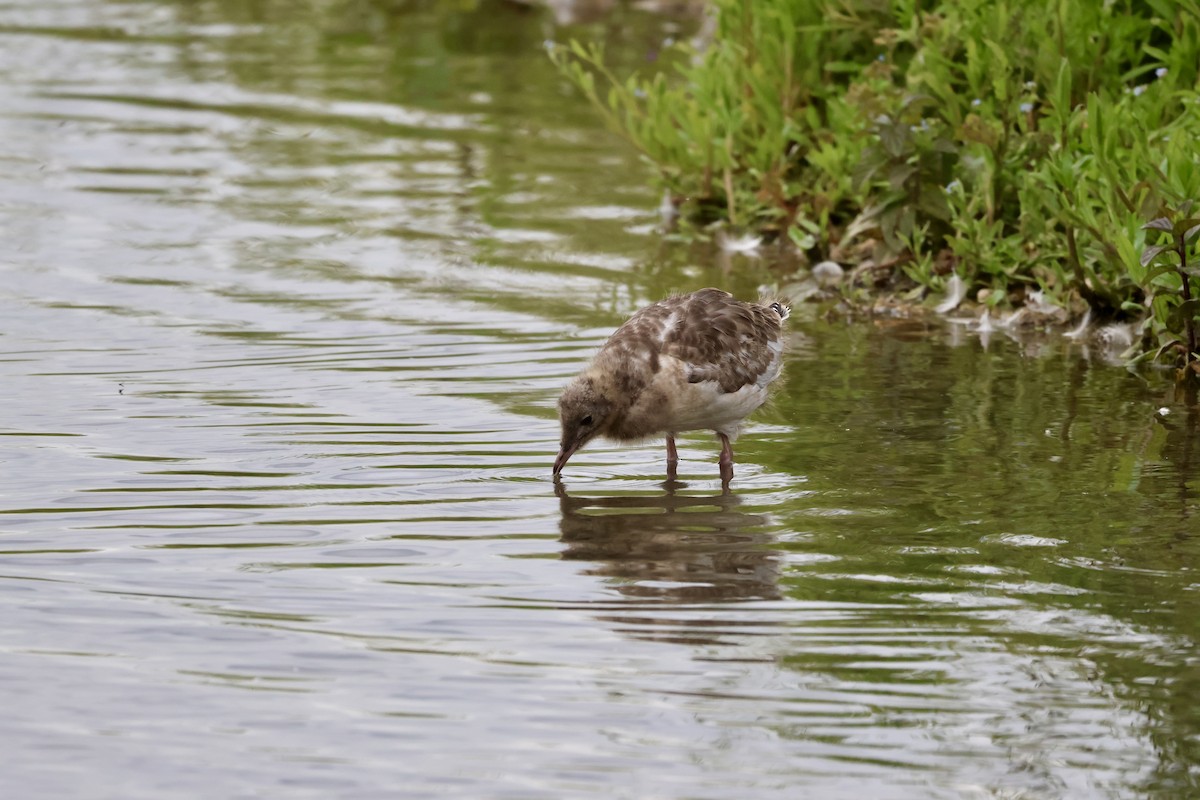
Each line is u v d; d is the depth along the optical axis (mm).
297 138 24859
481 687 9008
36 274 18078
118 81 28797
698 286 17766
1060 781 8062
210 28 33969
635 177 22688
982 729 8555
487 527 11406
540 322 16531
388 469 12539
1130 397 14195
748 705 8812
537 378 14781
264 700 8859
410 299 17344
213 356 15352
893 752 8328
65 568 10625
